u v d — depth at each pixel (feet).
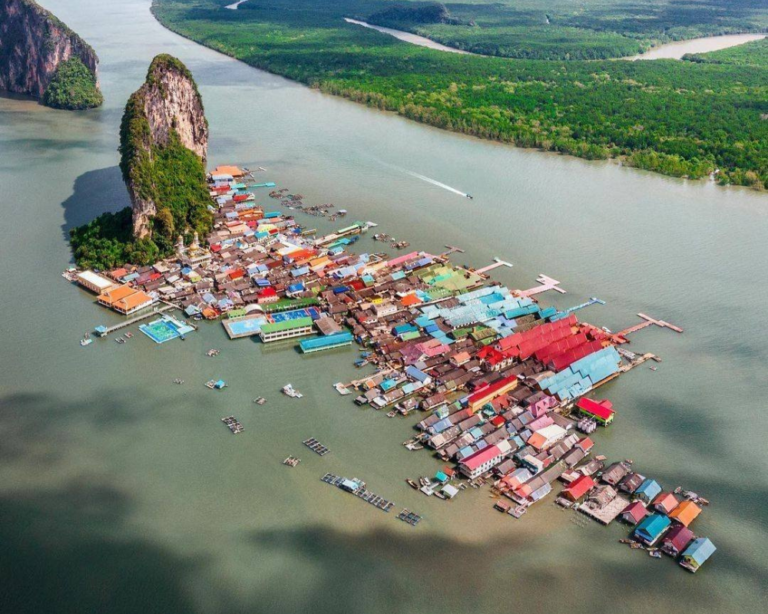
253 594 568.00
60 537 613.11
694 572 596.29
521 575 589.73
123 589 569.64
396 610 557.74
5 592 564.71
